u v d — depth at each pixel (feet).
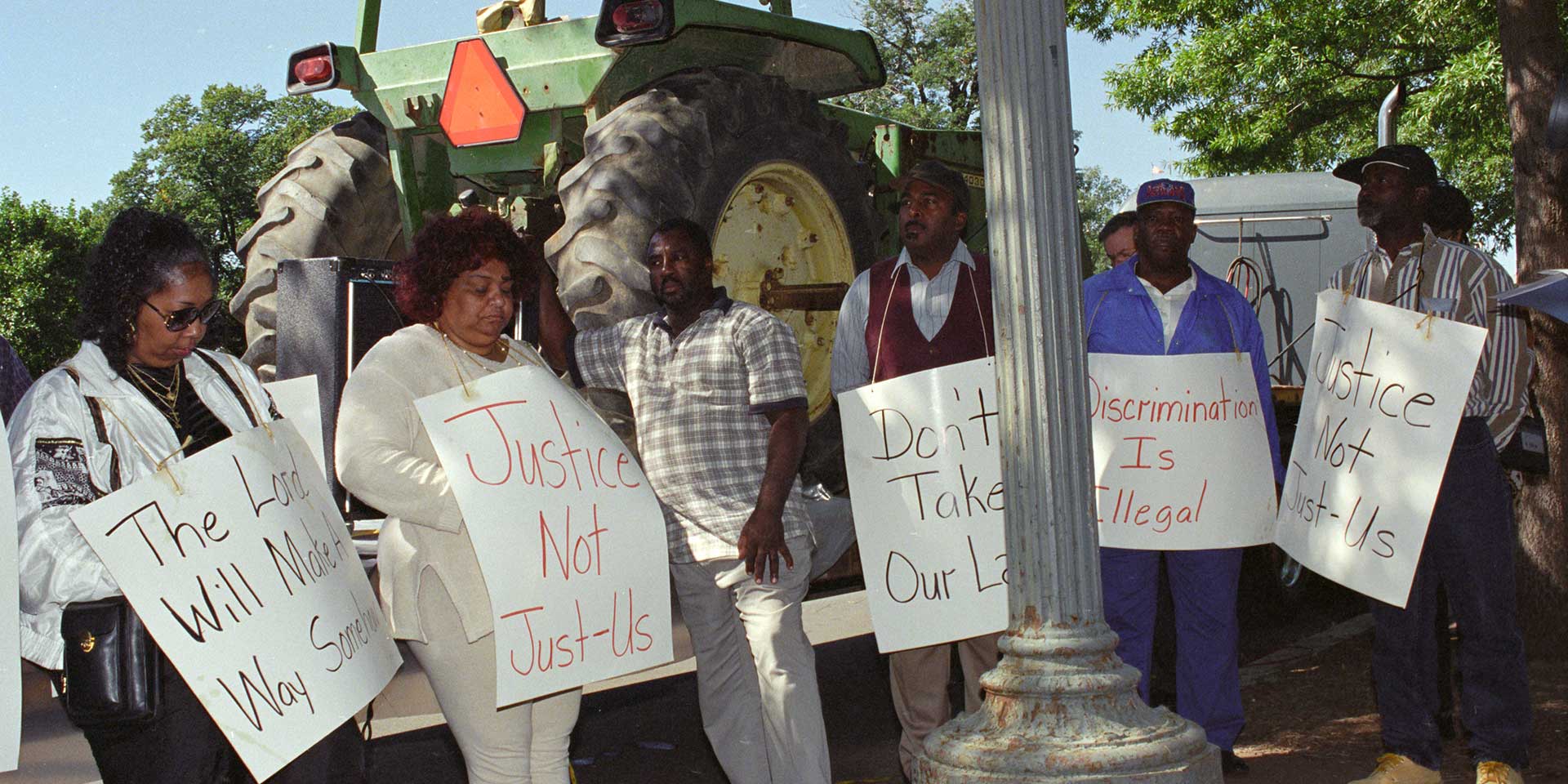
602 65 16.28
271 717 8.60
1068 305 10.59
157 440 8.78
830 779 12.10
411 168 18.11
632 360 12.57
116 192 157.38
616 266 14.89
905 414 12.30
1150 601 14.01
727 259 16.78
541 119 17.11
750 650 12.74
